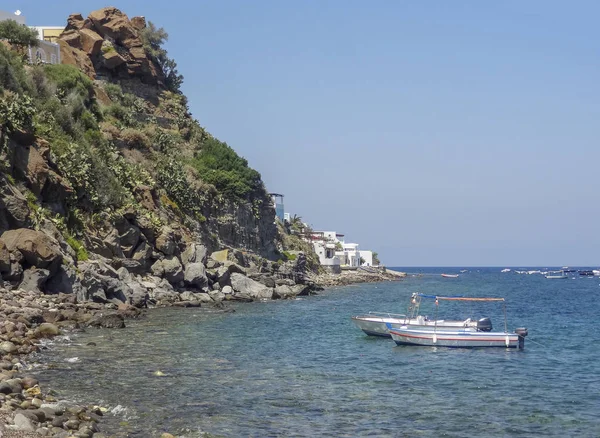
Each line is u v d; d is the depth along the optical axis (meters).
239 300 81.00
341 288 132.00
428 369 37.00
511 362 40.25
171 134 118.94
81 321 46.22
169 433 21.27
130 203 76.00
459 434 23.52
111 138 90.50
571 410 27.67
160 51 133.75
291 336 48.88
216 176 111.94
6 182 55.66
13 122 59.97
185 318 56.50
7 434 17.36
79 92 90.25
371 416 25.42
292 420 24.16
